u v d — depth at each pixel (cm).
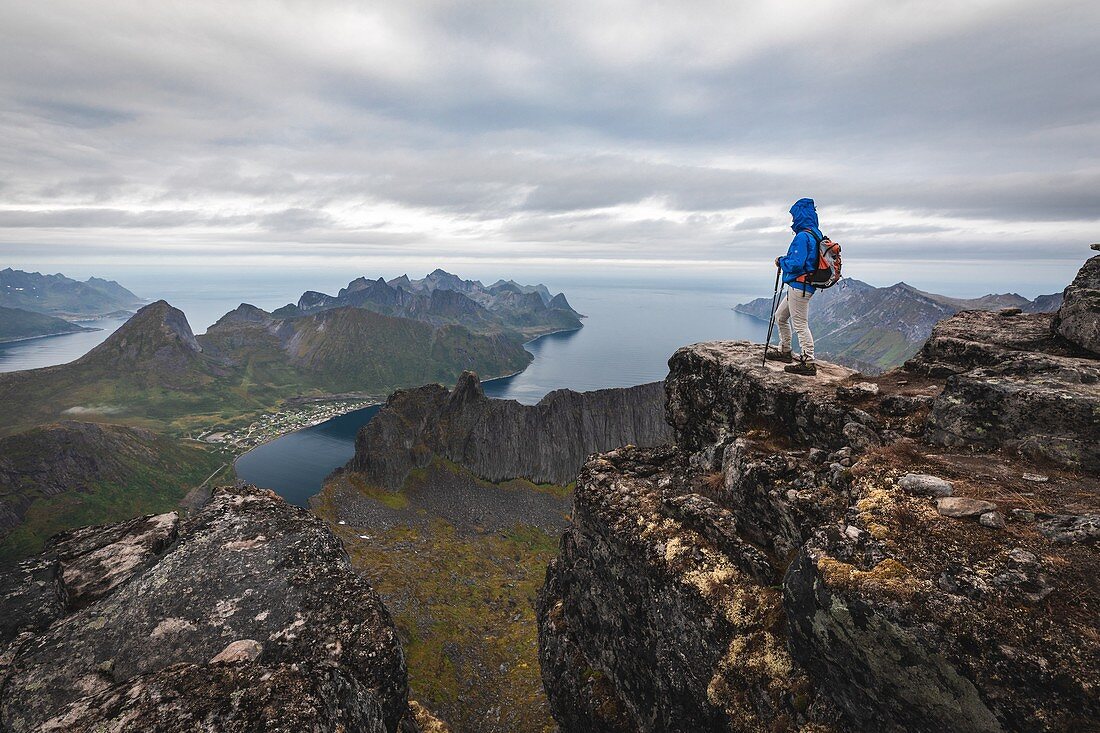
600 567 2175
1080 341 1452
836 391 1734
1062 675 714
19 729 1069
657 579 1717
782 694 1195
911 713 891
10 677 1196
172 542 1777
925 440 1372
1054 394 1160
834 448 1622
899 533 1032
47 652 1271
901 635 873
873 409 1590
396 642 1453
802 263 1833
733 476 1720
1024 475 1101
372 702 1271
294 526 1872
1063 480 1055
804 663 1141
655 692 1727
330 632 1415
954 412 1323
